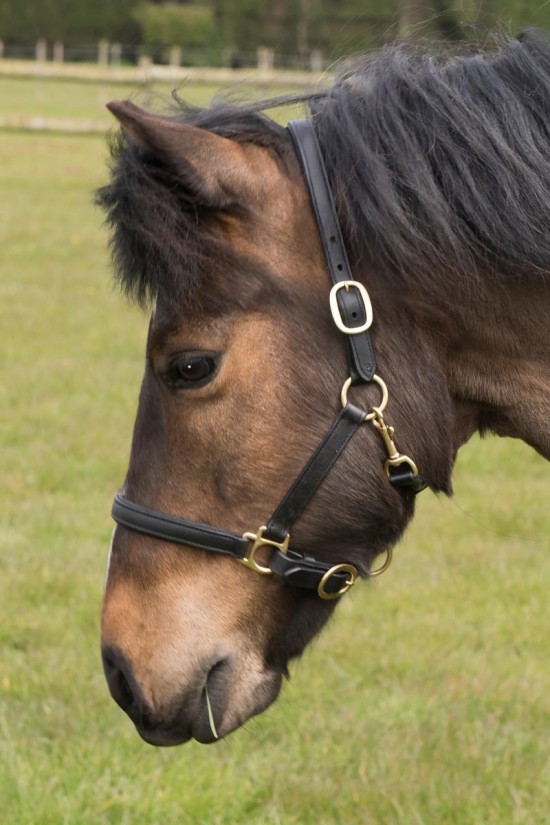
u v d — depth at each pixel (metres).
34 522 8.43
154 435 3.24
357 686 6.35
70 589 7.41
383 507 3.20
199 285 3.06
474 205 3.14
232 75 32.09
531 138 3.21
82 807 5.14
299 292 3.10
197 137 3.04
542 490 9.55
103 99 42.72
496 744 5.65
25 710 5.89
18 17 55.88
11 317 14.76
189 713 3.27
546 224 3.16
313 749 5.61
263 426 3.10
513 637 6.98
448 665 6.57
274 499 3.14
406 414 3.16
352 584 3.28
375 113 3.25
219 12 48.38
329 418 3.11
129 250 3.10
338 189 3.16
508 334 3.26
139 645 3.28
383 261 3.14
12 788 5.18
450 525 8.78
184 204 3.05
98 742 5.63
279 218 3.13
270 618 3.30
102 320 14.86
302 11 33.94
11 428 10.45
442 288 3.18
